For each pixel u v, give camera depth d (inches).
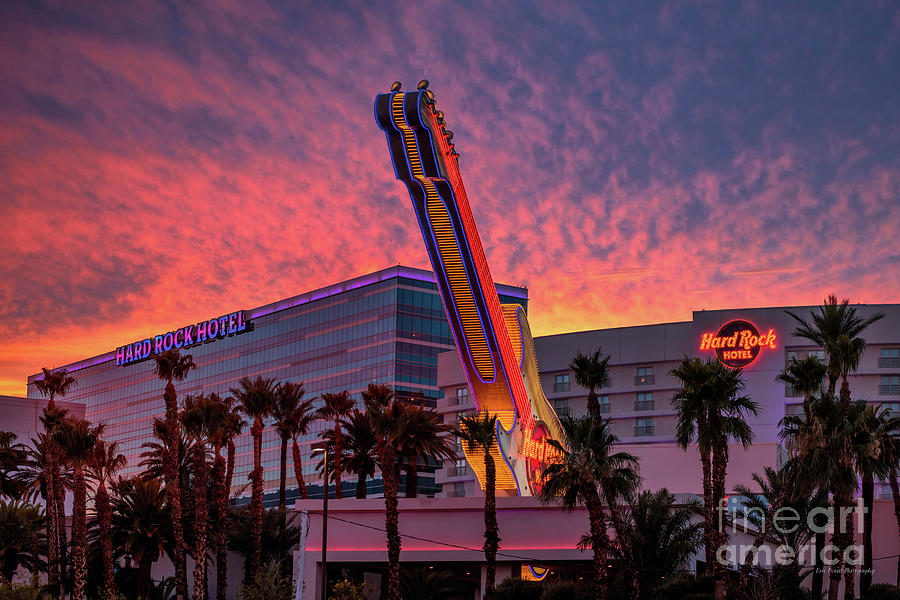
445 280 2755.9
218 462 3403.1
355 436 4060.0
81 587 3085.6
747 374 5064.0
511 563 2967.5
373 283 7229.3
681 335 5260.8
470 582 3545.8
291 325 7785.4
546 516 2962.6
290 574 3693.4
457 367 5565.9
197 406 3233.3
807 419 2420.0
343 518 3142.2
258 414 3508.9
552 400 5531.5
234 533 3700.8
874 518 2822.3
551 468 2463.1
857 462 2319.1
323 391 7381.9
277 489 7490.2
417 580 3024.1
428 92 2433.6
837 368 2377.0
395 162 2452.0
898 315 5024.6
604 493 2517.2
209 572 3764.8
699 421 2514.8
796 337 5039.4
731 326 5147.6
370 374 7071.9
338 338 7386.8
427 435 3784.5
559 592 2625.5
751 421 5002.5
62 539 3892.7
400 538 3078.2
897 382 5022.1
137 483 3499.0
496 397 2982.3
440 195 2546.8
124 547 3503.9
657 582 2516.0
